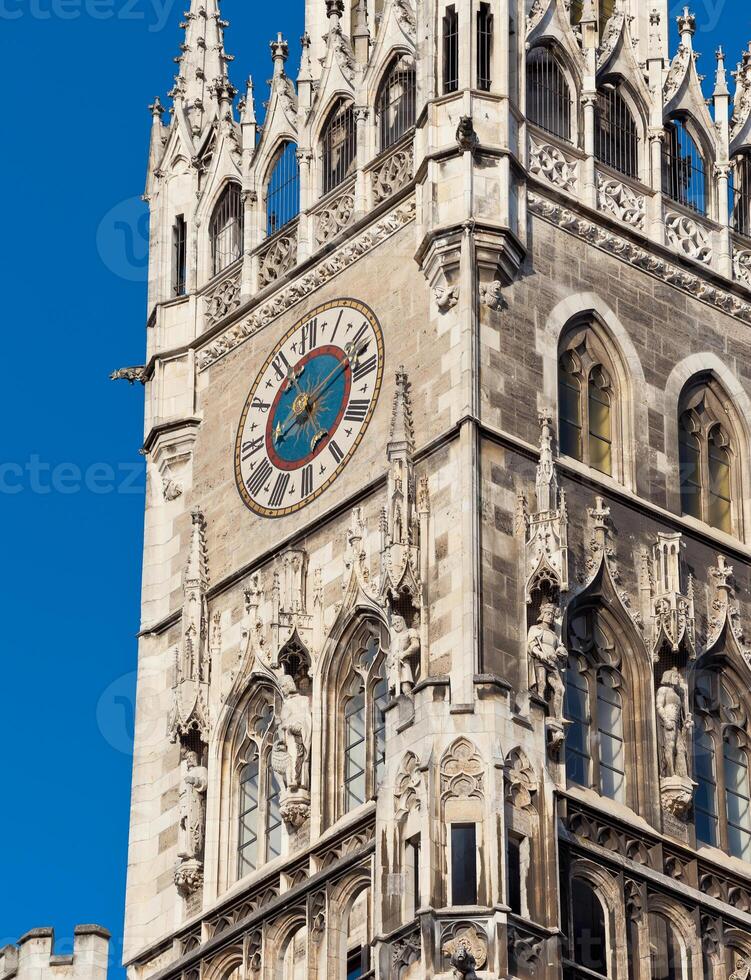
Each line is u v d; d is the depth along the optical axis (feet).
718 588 277.03
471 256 274.77
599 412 279.28
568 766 263.49
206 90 309.42
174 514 291.79
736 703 275.18
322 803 267.18
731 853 269.23
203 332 296.10
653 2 303.48
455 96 281.74
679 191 292.61
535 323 276.62
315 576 275.59
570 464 273.54
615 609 270.26
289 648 272.92
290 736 269.85
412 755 254.47
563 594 266.36
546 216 281.74
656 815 264.31
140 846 280.72
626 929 256.73
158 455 294.25
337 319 284.41
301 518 278.87
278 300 290.15
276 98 299.79
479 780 252.21
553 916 250.78
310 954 259.39
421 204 279.90
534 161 283.38
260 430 286.46
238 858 273.54
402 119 289.94
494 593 263.49
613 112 291.79
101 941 277.23
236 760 276.21
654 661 270.05
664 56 298.97
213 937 267.80
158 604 289.74
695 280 288.30
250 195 297.33
